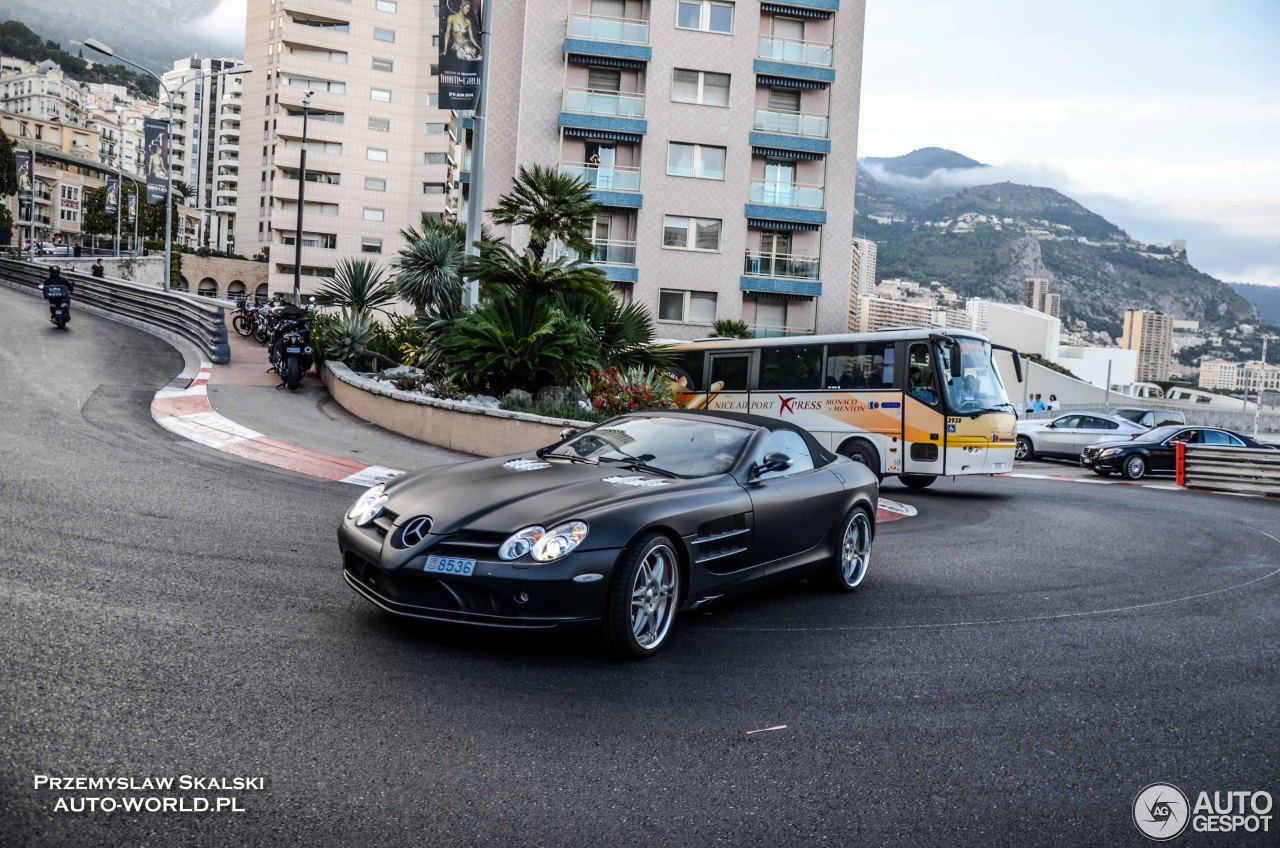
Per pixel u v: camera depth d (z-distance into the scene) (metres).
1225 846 3.20
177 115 163.75
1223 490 18.00
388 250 81.75
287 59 77.44
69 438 10.10
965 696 4.64
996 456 14.64
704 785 3.40
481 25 15.98
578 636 5.17
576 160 39.38
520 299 13.67
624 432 6.20
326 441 11.98
